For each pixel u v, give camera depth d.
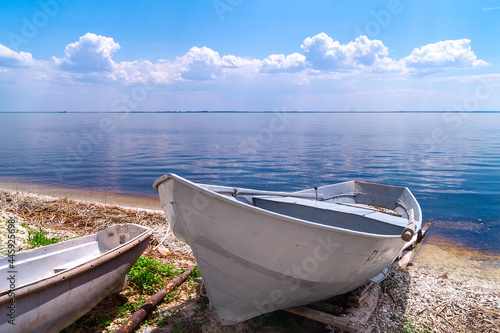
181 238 5.34
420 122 119.75
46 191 17.14
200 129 79.38
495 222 12.99
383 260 5.74
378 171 24.14
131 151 35.88
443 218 13.51
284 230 4.38
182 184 4.38
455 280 7.86
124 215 11.59
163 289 6.15
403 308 5.93
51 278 4.39
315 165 26.72
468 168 25.02
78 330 5.16
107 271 5.38
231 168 25.28
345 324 4.84
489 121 127.25
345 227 6.95
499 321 5.61
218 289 5.07
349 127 86.12
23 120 139.00
